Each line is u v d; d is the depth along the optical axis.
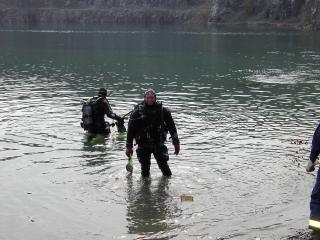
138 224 7.61
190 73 26.47
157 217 7.84
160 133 9.43
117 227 7.51
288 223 7.56
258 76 25.14
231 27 77.81
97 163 10.41
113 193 8.81
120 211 8.08
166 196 8.66
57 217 7.85
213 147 11.52
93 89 20.62
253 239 7.07
